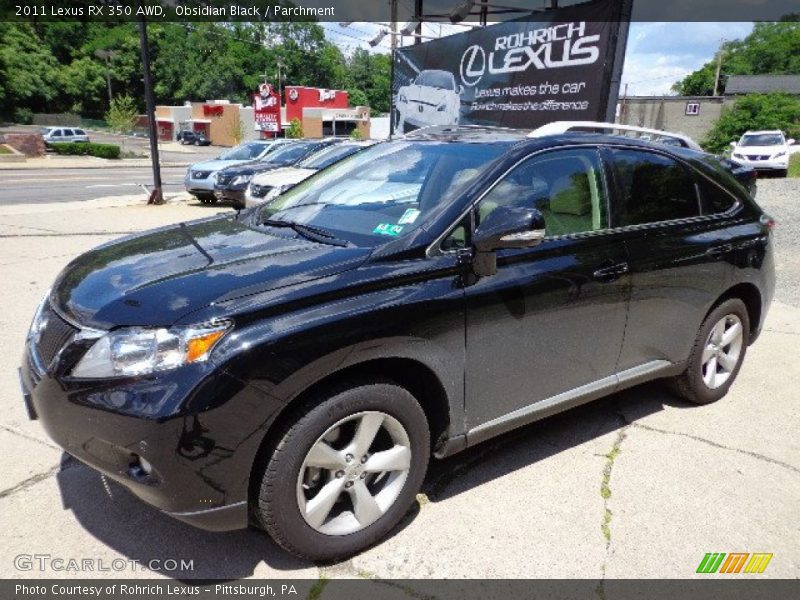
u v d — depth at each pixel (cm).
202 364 216
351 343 238
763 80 5412
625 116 5044
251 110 6838
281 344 224
